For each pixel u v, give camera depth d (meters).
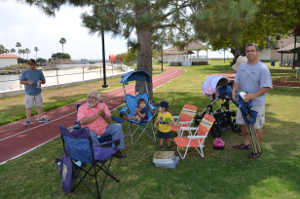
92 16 5.89
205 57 49.88
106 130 4.85
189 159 4.65
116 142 3.92
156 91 14.02
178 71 32.56
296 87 13.34
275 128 6.37
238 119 4.85
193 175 3.97
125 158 4.78
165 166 4.31
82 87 17.44
